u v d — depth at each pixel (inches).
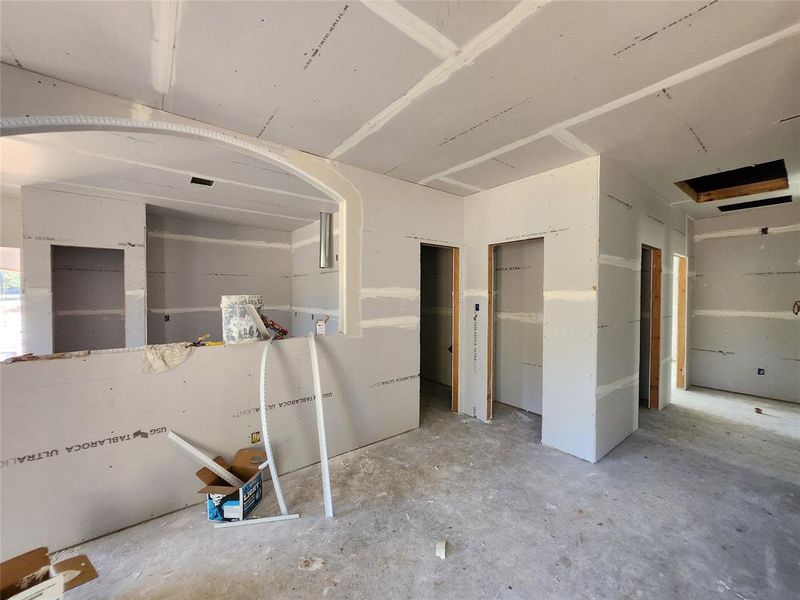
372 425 125.6
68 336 170.4
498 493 93.7
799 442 125.1
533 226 127.2
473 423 144.7
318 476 103.1
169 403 85.7
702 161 113.3
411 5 52.0
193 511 86.9
